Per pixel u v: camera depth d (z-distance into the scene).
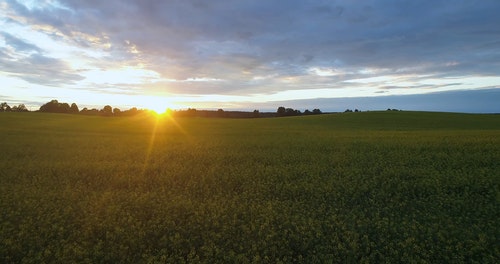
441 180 16.56
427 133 41.62
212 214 11.86
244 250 9.66
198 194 15.02
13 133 42.47
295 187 15.23
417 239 10.04
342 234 10.53
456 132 42.38
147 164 21.62
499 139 31.75
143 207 13.01
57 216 11.59
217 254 9.24
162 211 12.36
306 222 11.36
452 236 10.46
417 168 19.50
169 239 10.21
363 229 10.93
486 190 15.16
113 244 9.89
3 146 30.08
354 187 15.30
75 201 13.78
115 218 11.80
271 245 9.85
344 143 31.41
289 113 120.19
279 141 33.97
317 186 15.83
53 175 18.47
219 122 74.50
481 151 25.09
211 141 34.94
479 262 9.09
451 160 21.73
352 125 62.16
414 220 11.47
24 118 71.12
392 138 35.44
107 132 47.69
